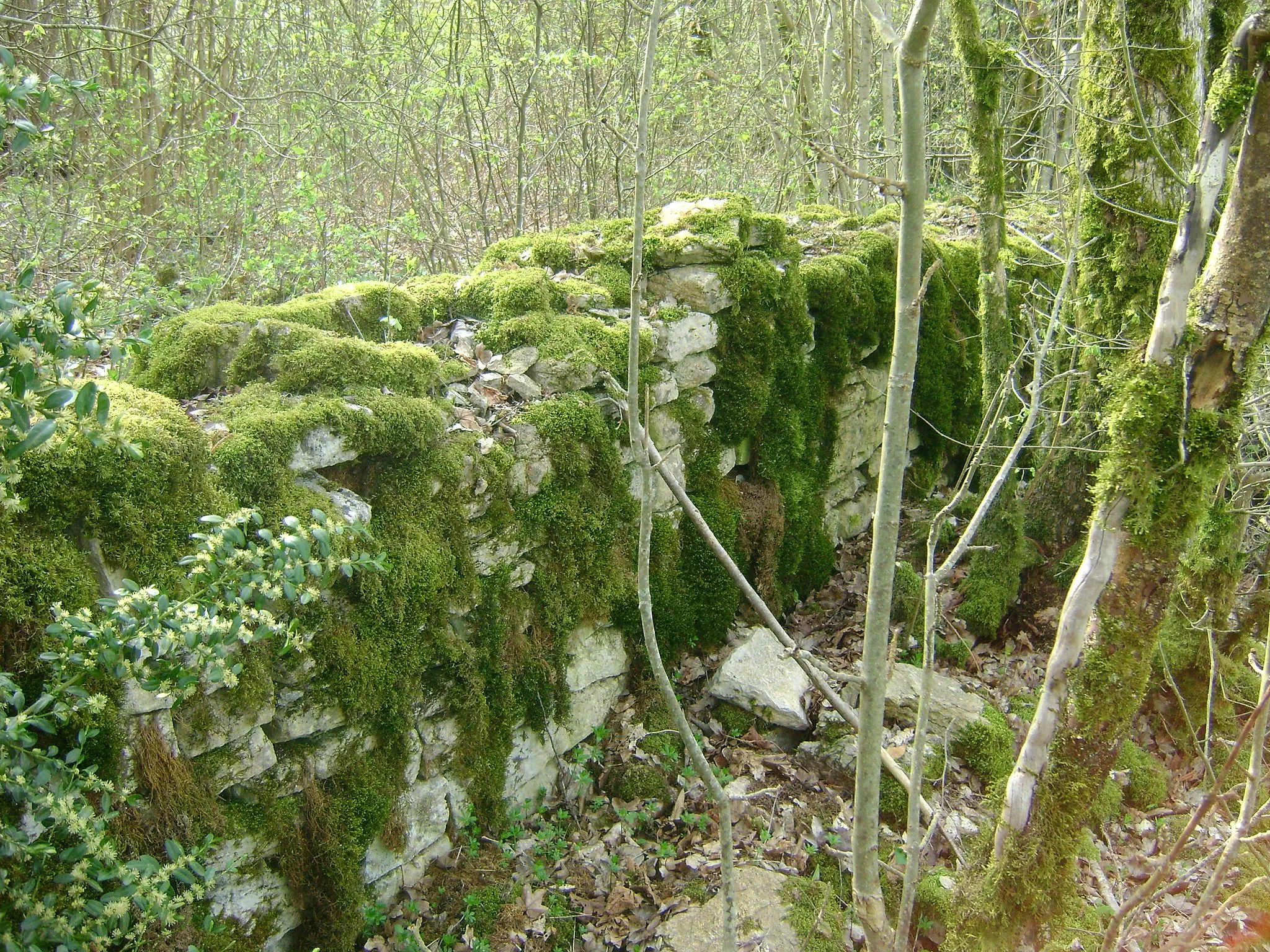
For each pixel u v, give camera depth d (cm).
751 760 387
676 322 419
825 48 775
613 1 728
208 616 197
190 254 581
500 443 338
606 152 743
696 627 436
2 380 170
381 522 296
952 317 617
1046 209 740
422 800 310
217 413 288
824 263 516
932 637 238
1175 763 419
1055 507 496
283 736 265
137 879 190
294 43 786
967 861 310
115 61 688
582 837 350
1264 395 374
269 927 265
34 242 551
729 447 455
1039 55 599
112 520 227
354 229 602
